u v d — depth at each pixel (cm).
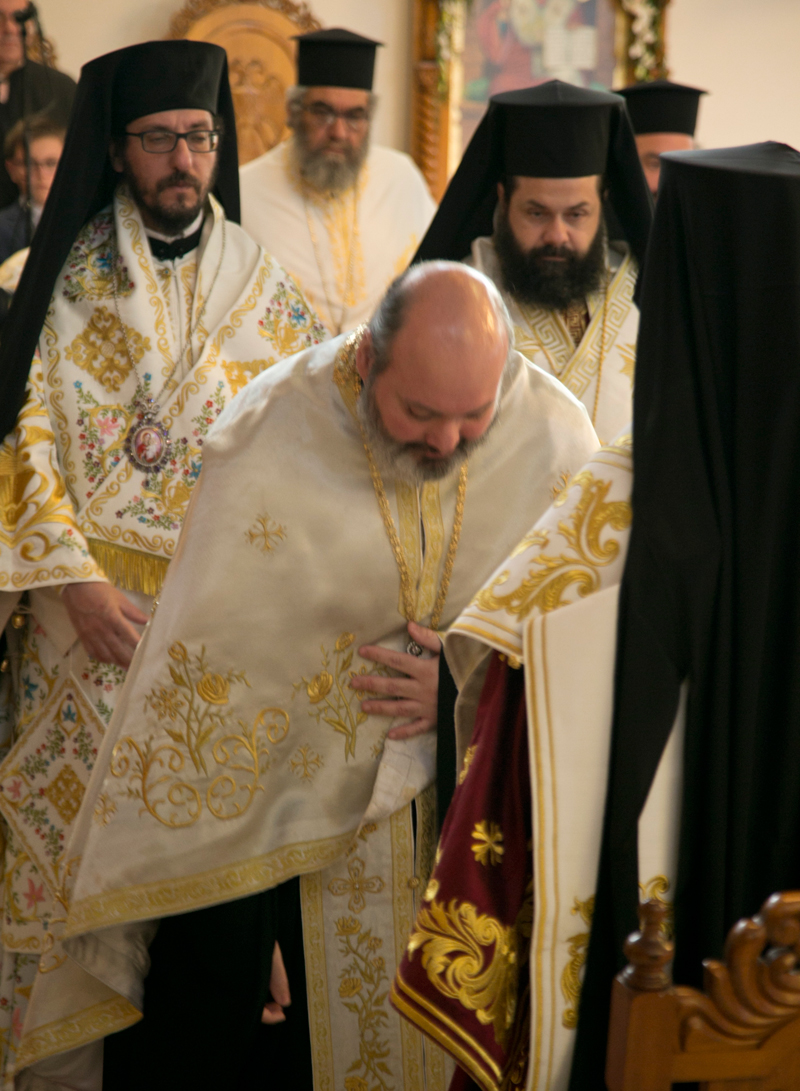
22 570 253
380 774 198
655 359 137
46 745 264
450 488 195
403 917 204
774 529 134
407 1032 207
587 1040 139
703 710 136
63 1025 214
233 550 191
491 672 153
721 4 701
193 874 194
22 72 393
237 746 194
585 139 288
